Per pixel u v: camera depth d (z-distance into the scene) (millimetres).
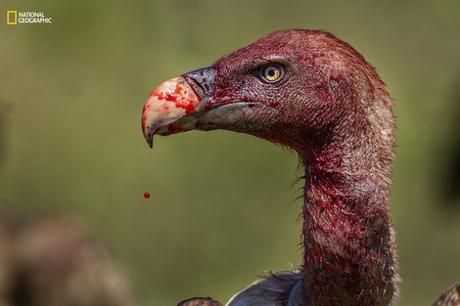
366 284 6113
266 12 19641
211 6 19234
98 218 16016
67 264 7191
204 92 6359
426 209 16016
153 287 15734
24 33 17062
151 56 17828
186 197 16344
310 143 6273
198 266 15992
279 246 16219
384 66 18719
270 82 6305
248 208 16375
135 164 16516
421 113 16688
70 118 16734
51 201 16109
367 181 6137
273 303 6477
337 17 19688
